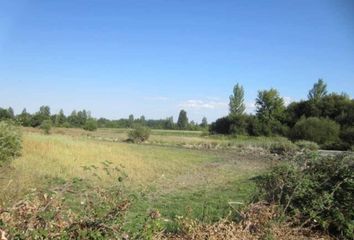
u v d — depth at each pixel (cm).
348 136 5994
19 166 1917
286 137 7075
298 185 896
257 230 747
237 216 856
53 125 7712
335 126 6291
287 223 827
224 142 5962
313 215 866
